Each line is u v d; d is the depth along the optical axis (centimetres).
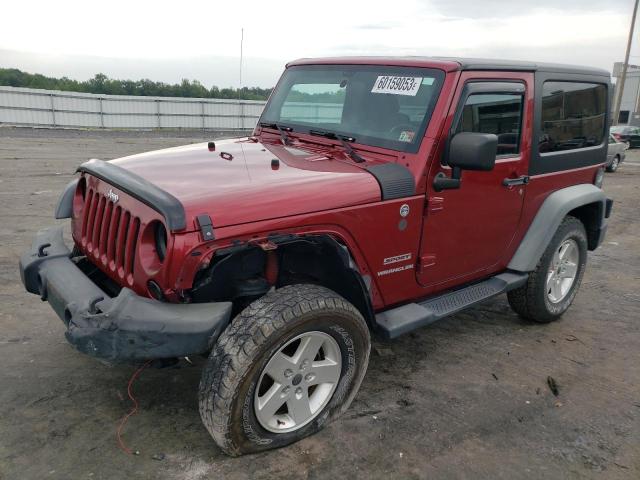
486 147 299
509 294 453
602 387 371
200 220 244
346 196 290
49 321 424
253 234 258
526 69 380
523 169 392
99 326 245
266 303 262
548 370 391
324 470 274
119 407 318
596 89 460
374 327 320
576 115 441
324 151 358
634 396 361
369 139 346
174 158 329
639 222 936
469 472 279
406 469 278
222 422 254
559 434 315
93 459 273
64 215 347
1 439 285
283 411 294
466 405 341
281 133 401
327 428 307
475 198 360
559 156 425
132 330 242
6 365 357
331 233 286
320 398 296
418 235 331
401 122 335
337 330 282
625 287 582
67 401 321
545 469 285
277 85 444
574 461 292
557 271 459
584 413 338
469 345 426
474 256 379
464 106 333
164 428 301
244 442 268
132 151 1792
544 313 455
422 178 320
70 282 285
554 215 418
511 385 368
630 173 1812
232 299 281
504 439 308
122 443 287
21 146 1738
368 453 289
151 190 259
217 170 301
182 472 267
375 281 321
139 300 250
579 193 441
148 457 277
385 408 332
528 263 412
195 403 326
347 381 301
